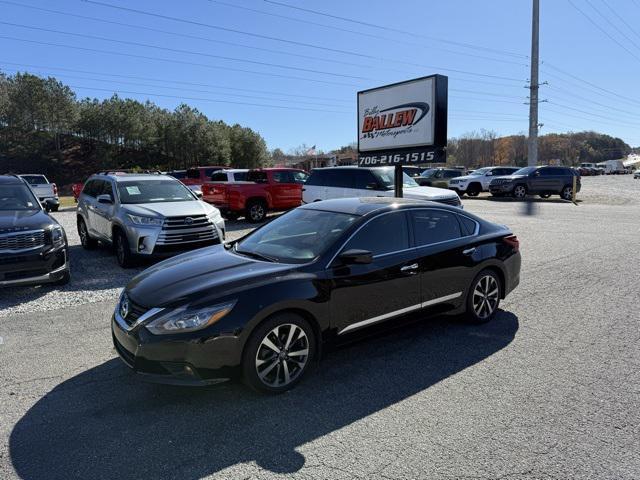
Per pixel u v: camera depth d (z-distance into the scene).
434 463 2.78
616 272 7.70
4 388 3.79
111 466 2.79
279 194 15.32
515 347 4.59
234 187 14.54
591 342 4.71
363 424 3.22
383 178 12.30
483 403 3.50
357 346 4.66
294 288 3.71
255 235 4.92
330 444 2.99
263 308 3.53
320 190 13.43
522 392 3.66
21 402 3.56
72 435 3.12
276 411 3.41
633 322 5.30
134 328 3.49
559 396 3.59
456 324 5.29
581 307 5.88
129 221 8.16
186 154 65.38
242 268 3.93
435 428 3.16
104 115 62.38
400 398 3.59
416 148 10.02
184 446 2.98
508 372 4.03
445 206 5.14
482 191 27.56
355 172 12.69
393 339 4.84
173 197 9.32
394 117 10.48
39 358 4.38
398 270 4.38
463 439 3.03
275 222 5.06
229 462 2.81
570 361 4.25
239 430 3.16
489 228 5.50
